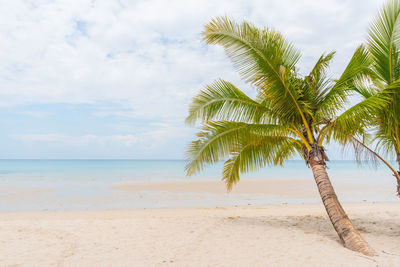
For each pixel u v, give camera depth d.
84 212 9.91
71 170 41.16
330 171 41.81
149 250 5.12
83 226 6.97
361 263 4.27
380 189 18.22
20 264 4.45
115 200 13.16
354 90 6.45
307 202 13.05
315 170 5.85
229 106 6.34
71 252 5.03
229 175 7.69
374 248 5.06
